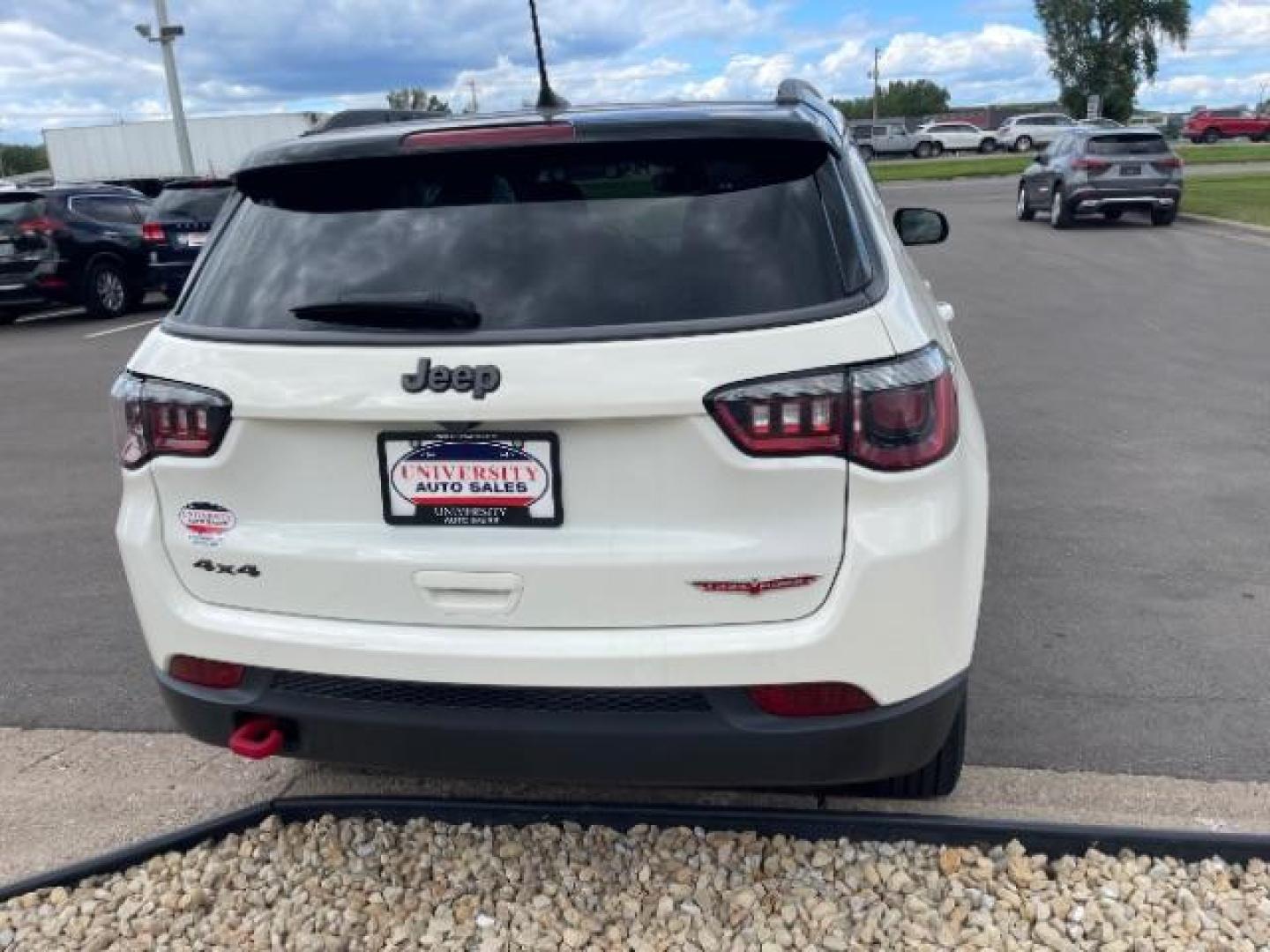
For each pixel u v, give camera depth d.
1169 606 4.26
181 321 2.58
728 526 2.27
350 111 3.21
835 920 2.63
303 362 2.35
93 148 36.19
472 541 2.36
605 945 2.60
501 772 2.48
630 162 2.49
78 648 4.35
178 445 2.49
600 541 2.30
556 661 2.32
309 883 2.85
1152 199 18.69
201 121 35.44
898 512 2.28
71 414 8.81
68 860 2.99
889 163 50.09
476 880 2.84
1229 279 12.73
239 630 2.51
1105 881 2.72
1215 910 2.61
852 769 2.39
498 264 2.39
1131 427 6.79
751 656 2.28
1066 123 55.94
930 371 2.31
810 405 2.21
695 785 2.45
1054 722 3.47
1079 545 4.89
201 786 3.33
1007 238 18.22
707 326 2.24
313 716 2.51
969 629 2.47
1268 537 4.92
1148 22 68.50
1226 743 3.33
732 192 2.44
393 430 2.34
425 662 2.39
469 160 2.54
